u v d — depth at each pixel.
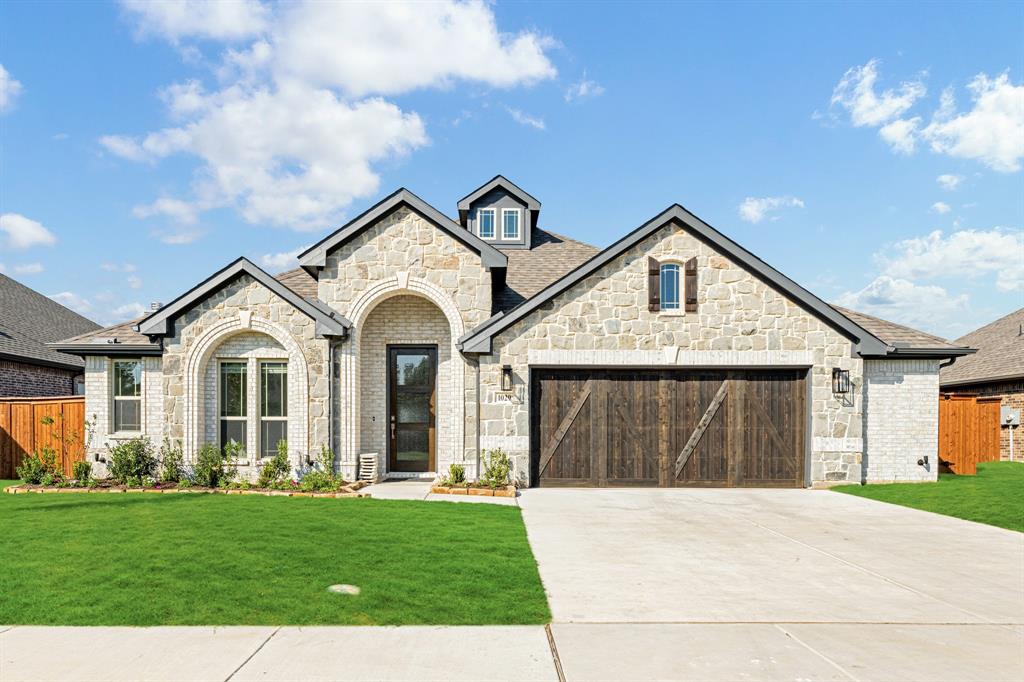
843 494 12.63
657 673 4.59
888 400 14.05
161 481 12.97
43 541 7.98
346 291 13.61
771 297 13.44
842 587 6.66
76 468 12.77
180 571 6.75
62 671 4.54
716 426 13.48
